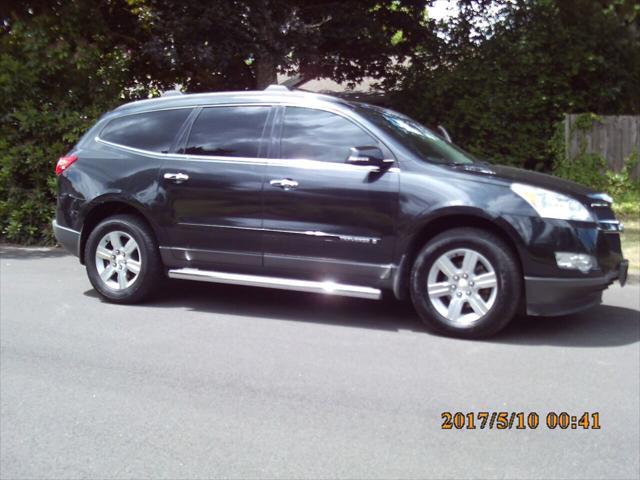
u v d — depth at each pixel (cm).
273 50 1138
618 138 1284
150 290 632
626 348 518
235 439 360
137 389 428
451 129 1273
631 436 368
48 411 396
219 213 591
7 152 980
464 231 525
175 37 1123
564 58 1242
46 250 957
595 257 510
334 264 559
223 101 616
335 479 319
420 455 344
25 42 999
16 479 319
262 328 565
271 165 576
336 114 573
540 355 498
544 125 1277
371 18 1312
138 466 331
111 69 1043
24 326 566
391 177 540
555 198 511
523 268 510
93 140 665
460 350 508
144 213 617
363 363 478
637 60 1315
